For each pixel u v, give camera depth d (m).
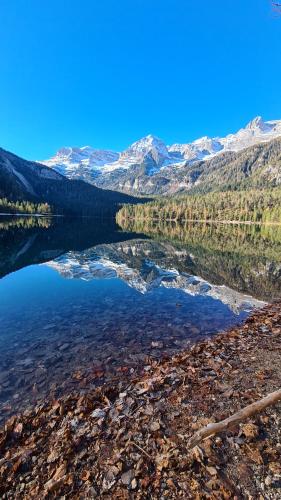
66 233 72.62
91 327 14.46
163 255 39.56
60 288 21.81
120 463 5.72
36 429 7.22
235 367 9.40
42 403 8.54
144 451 5.98
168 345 12.47
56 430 7.07
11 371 10.37
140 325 14.75
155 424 6.78
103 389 9.02
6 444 6.79
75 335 13.49
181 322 15.21
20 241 50.41
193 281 24.72
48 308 17.30
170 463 5.59
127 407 7.59
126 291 21.20
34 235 62.81
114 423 6.96
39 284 22.98
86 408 7.84
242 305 18.23
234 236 76.88
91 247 46.25
